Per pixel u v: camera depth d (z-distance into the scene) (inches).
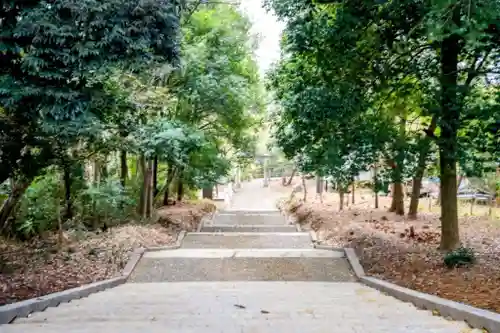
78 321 190.4
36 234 460.8
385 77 315.9
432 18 223.6
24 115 251.3
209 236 553.0
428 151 320.8
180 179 770.2
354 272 363.9
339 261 398.3
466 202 767.1
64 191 485.7
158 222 597.3
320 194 882.8
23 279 301.6
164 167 736.3
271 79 469.1
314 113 314.7
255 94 636.1
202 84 500.1
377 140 320.8
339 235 501.0
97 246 414.3
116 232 474.6
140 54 237.5
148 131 416.5
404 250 385.4
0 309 197.2
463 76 351.6
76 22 222.2
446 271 305.1
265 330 168.9
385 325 177.5
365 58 312.3
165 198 820.0
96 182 487.5
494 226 502.0
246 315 203.8
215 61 525.0
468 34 211.2
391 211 639.8
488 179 630.5
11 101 226.1
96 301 254.2
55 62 225.8
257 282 338.0
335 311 214.5
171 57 257.1
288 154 462.6
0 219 379.6
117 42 227.5
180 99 519.2
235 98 550.6
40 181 450.3
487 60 313.9
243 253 429.7
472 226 503.8
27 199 447.2
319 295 275.9
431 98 309.1
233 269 378.0
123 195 528.7
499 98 280.1
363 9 289.3
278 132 484.1
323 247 464.8
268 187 1672.0
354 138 326.0
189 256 417.1
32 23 214.4
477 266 307.4
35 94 226.5
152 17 233.1
